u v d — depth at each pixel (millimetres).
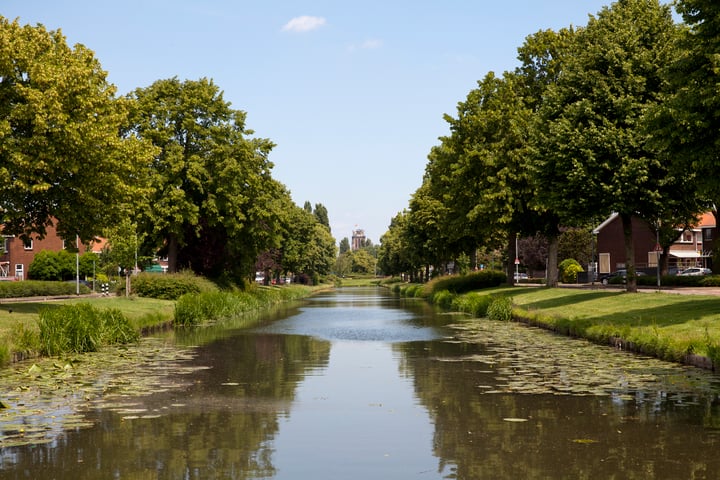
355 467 7055
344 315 35469
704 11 17047
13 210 22859
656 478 6516
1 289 42156
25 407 10281
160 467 7074
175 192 39875
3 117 22422
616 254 70812
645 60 27328
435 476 6695
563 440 8047
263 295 50250
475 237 51094
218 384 12555
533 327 25234
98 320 19453
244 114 45562
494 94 42812
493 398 10859
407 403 10578
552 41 41812
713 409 9742
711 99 16406
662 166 25875
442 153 44688
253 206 46000
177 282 37469
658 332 16594
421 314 35656
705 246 69562
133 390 11859
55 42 25828
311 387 12219
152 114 41844
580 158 27250
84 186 23984
